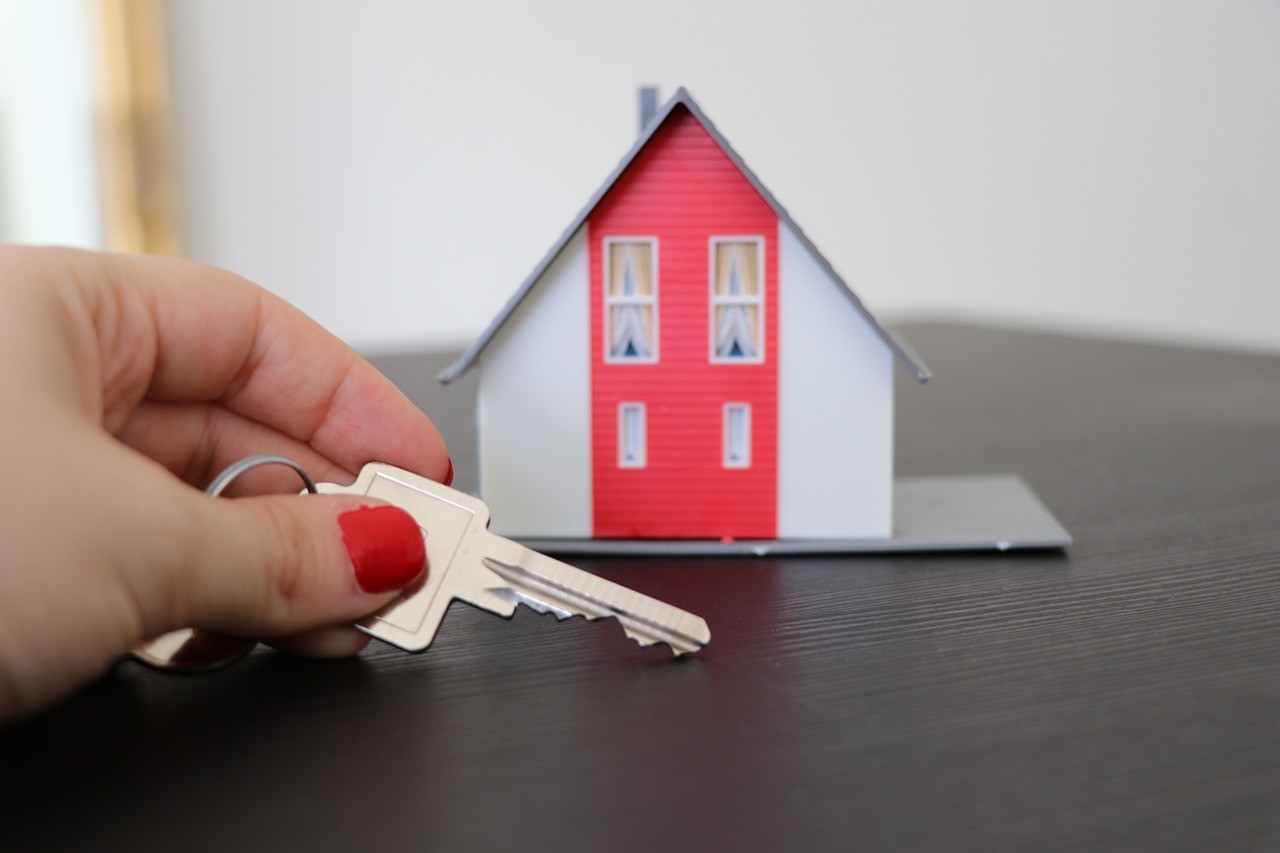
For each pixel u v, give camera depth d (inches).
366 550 20.2
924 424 44.3
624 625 21.8
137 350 21.8
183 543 17.7
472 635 23.6
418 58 101.9
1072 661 21.5
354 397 25.1
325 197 102.4
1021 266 107.0
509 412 29.6
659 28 101.3
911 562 28.2
